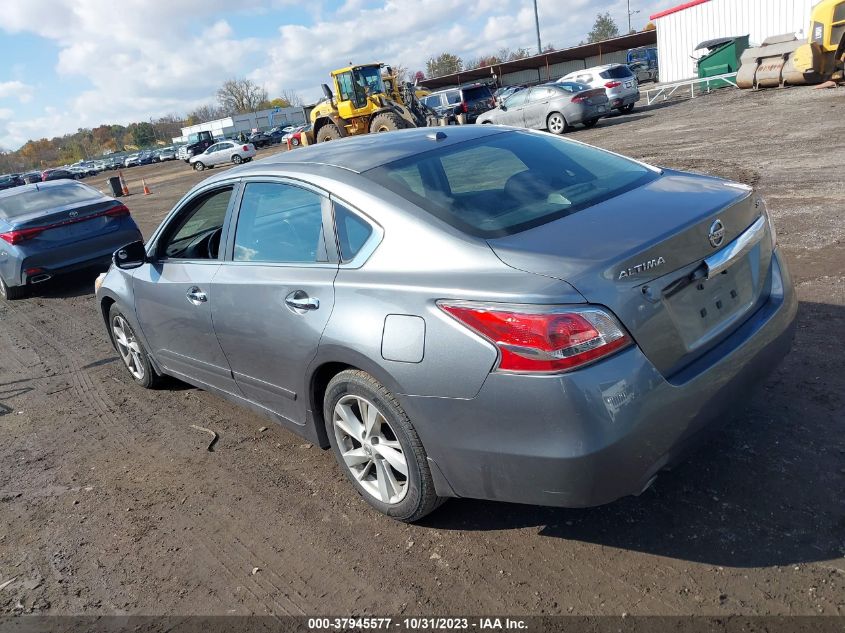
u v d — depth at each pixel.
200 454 4.08
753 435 3.25
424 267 2.65
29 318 8.25
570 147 3.58
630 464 2.32
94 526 3.47
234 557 3.06
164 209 18.44
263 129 85.75
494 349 2.36
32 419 5.02
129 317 4.73
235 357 3.66
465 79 55.97
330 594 2.73
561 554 2.73
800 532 2.61
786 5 27.02
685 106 21.50
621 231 2.53
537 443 2.33
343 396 3.04
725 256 2.63
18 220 8.85
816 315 4.45
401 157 3.25
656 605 2.39
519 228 2.70
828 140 10.55
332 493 3.45
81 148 156.62
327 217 3.09
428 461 2.73
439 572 2.75
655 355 2.37
